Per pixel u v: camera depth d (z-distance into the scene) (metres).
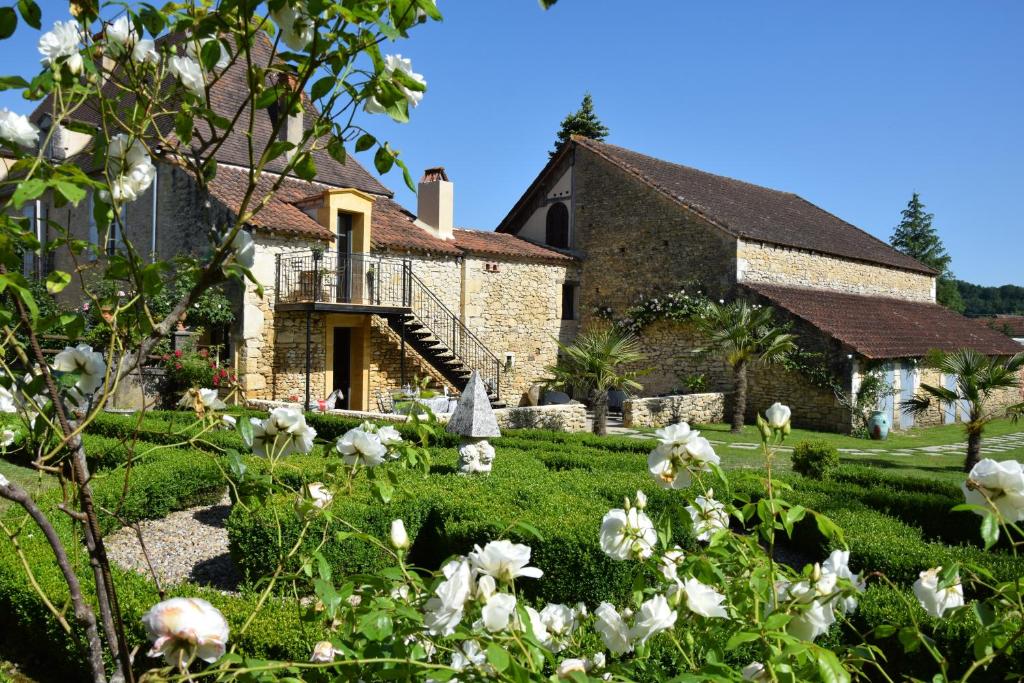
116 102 1.76
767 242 19.39
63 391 1.86
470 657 1.79
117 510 1.96
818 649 1.54
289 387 14.48
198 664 2.42
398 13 1.68
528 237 23.97
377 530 5.37
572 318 22.30
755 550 2.05
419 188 19.16
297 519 4.96
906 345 18.62
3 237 1.63
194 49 1.81
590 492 6.42
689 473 2.11
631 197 21.17
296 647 3.31
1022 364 11.74
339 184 18.03
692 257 19.69
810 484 7.41
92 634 1.73
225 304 13.61
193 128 1.82
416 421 3.15
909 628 1.93
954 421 20.91
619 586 4.70
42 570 4.28
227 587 5.38
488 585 1.62
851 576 1.91
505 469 7.49
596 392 14.76
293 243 14.50
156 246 14.49
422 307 17.38
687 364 19.66
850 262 22.72
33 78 1.63
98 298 1.86
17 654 4.17
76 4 1.71
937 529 6.62
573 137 22.39
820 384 16.91
